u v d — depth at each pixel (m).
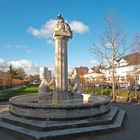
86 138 9.94
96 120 11.42
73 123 10.74
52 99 14.59
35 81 105.06
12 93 37.62
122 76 60.44
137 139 9.91
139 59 38.97
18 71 87.38
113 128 11.01
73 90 15.74
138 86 44.44
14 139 9.80
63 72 14.62
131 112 17.77
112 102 26.34
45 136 9.36
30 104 11.71
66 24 14.85
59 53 14.64
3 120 12.28
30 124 10.59
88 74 85.50
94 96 17.28
